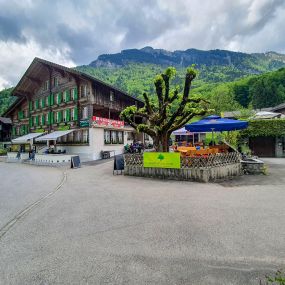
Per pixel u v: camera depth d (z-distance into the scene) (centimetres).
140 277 345
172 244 450
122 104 3509
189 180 1112
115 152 3122
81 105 2970
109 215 642
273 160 1956
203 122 1291
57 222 604
